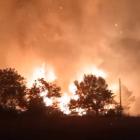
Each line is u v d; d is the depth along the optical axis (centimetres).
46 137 2248
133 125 2917
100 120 3372
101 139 2238
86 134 2395
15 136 2245
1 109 3572
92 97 4594
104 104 4612
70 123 2984
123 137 2309
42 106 3906
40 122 2991
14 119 3191
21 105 4166
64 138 2242
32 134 2333
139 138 2289
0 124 2773
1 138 2169
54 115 3644
